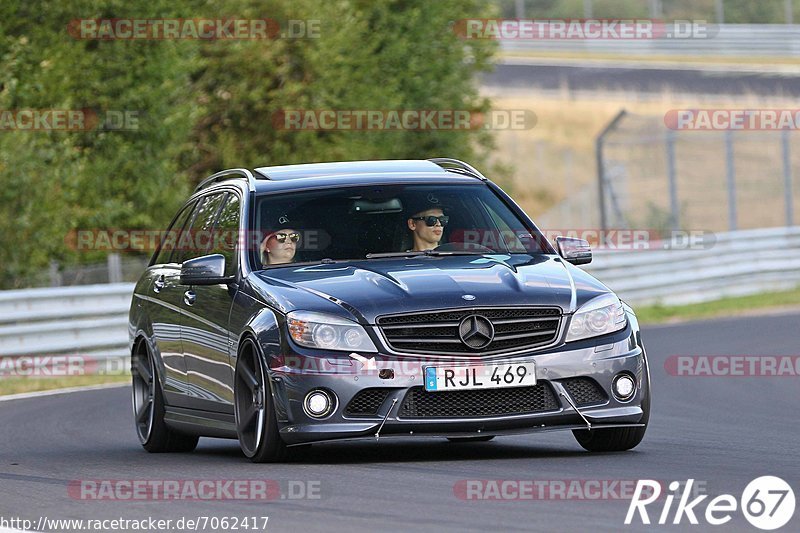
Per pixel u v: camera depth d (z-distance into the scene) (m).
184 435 30.95
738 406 37.91
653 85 175.62
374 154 101.12
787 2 192.00
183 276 27.41
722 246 88.00
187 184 88.25
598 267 78.69
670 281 83.62
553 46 190.88
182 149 87.81
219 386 27.34
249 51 93.38
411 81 109.81
